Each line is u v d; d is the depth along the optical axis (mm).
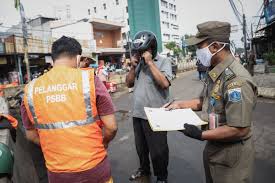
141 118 3666
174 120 2227
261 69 13633
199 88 15750
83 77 2012
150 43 3369
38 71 23609
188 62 43844
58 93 1993
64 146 1995
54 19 40688
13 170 2910
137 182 3982
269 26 18203
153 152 3645
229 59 2041
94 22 36656
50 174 2082
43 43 23531
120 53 39188
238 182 2068
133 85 3918
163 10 67375
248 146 2061
